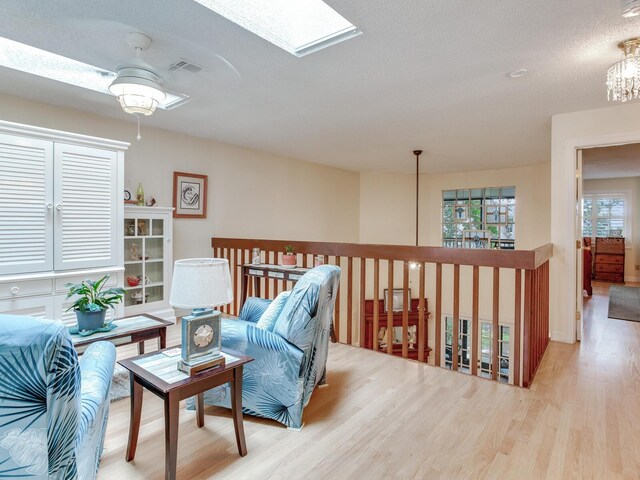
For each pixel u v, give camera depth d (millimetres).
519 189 6516
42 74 2736
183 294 1589
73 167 2979
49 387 769
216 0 1854
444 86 2842
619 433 1946
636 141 3189
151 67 2463
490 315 6582
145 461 1703
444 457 1742
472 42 2158
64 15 1934
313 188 6309
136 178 4020
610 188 8141
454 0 1756
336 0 1760
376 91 2957
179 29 2059
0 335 703
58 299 2906
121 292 2459
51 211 2859
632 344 3482
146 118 3768
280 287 5258
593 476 1612
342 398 2326
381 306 7180
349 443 1852
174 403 1479
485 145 4812
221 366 1666
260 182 5395
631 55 2193
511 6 1800
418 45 2199
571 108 3330
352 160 6004
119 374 2648
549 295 3643
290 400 1976
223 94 3039
